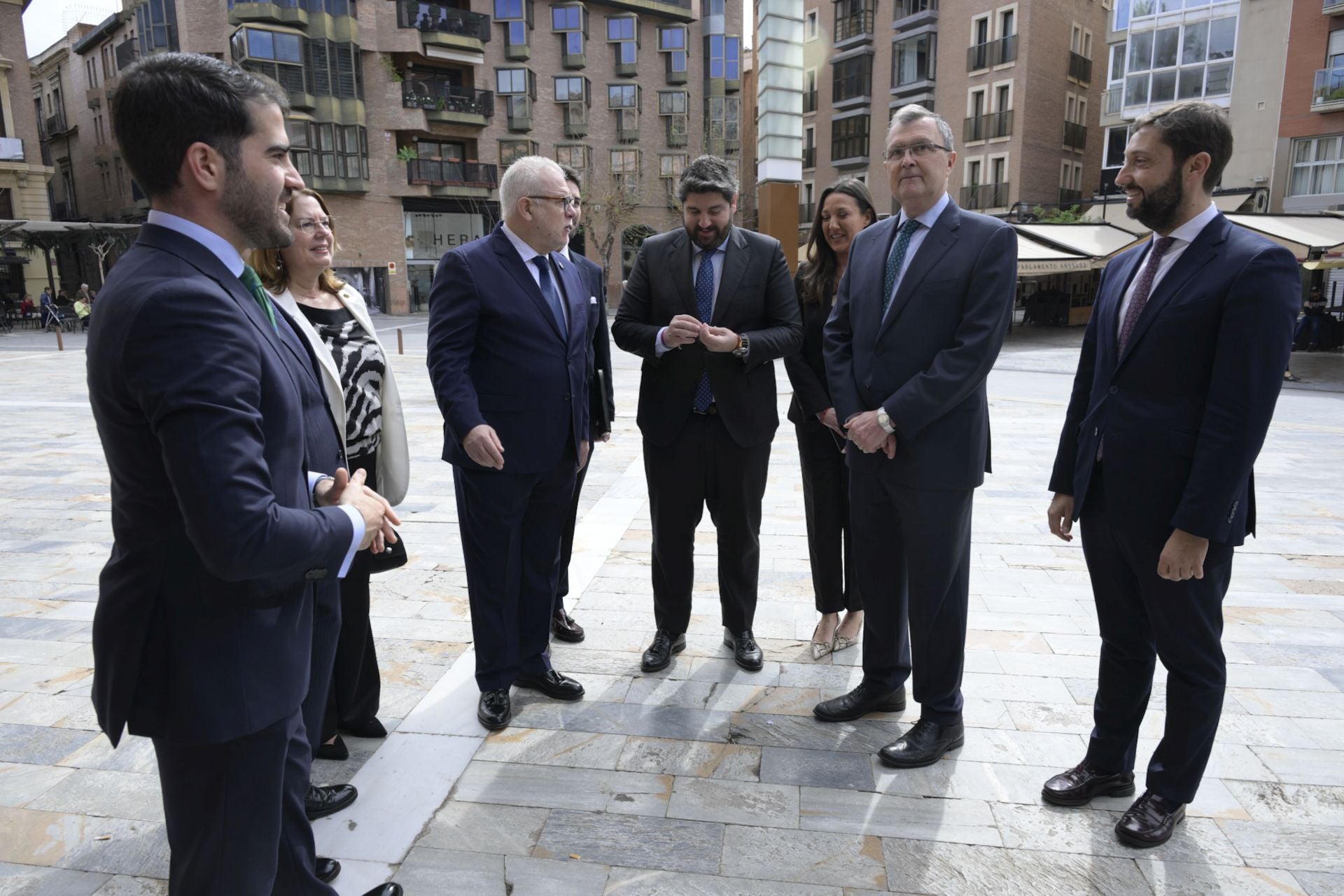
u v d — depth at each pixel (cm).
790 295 331
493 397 296
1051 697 318
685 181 319
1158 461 221
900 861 225
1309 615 398
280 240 149
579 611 409
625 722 301
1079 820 244
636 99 4072
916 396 252
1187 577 215
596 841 234
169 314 124
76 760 278
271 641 147
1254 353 201
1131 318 229
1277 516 579
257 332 143
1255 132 2386
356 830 239
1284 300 201
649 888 215
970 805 251
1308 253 1636
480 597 299
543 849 231
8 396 1207
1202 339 214
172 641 138
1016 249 257
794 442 859
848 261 298
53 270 3869
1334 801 252
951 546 267
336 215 3484
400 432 287
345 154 3412
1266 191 2366
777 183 623
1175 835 236
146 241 137
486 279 293
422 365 1658
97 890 216
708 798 255
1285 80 2308
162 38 3347
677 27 4088
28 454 800
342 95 3369
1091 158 3672
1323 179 2280
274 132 143
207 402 124
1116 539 232
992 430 925
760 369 332
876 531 288
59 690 327
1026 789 259
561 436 304
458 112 3622
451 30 3562
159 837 238
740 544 339
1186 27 2694
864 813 247
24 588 441
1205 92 2678
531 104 3872
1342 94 2202
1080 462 245
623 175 4097
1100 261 2136
